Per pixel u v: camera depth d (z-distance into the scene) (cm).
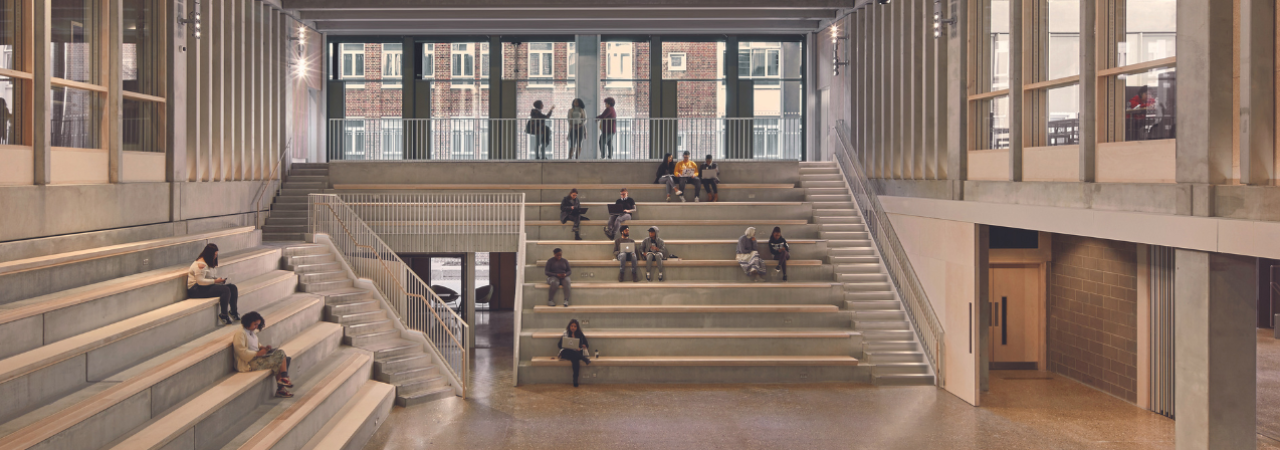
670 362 1402
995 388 1388
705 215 1856
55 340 832
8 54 1046
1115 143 1050
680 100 2317
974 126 1416
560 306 1529
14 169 1037
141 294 992
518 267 1516
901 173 1706
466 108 2295
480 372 1484
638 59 2312
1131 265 1289
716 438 1082
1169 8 1020
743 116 2320
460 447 1033
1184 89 908
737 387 1380
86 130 1196
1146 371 1245
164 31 1411
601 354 1444
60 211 1107
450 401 1270
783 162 2034
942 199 1438
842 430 1122
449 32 2220
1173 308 1199
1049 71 1214
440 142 2286
